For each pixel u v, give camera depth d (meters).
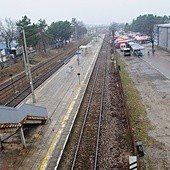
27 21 55.69
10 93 32.25
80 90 31.06
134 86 32.62
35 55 65.06
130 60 55.31
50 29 85.25
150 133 18.53
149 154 15.69
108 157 15.56
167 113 22.22
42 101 27.58
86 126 20.61
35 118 18.92
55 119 21.94
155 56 57.84
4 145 17.28
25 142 17.42
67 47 93.38
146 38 92.50
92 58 60.28
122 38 97.00
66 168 14.62
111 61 55.41
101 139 18.11
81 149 16.80
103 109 24.64
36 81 37.88
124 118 21.84
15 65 48.97
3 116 14.51
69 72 42.97
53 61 59.28
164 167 14.24
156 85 32.06
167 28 64.81
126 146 16.75
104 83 35.62
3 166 14.89
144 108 23.97
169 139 17.44
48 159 15.40
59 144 17.25
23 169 14.52
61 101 27.14
